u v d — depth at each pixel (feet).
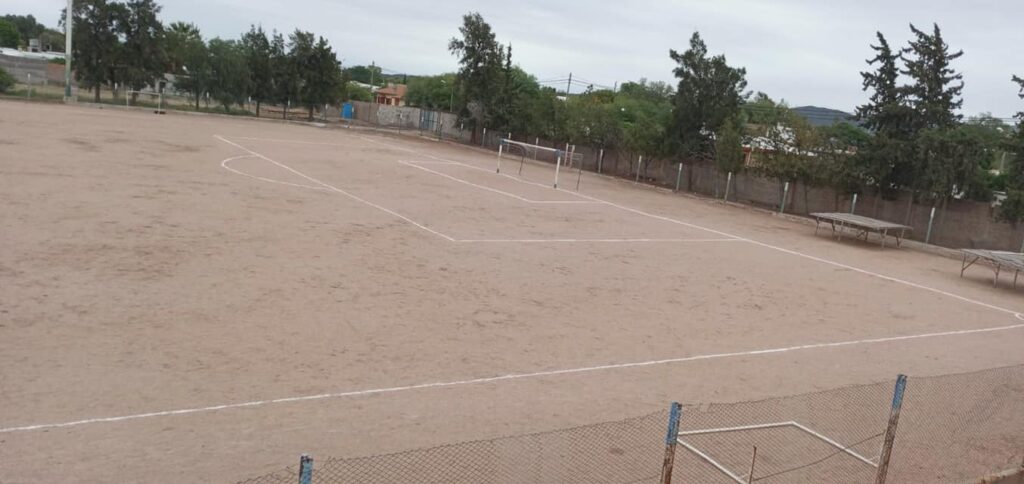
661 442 26.76
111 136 110.63
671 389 33.24
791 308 51.90
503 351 36.22
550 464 24.09
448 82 287.07
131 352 31.09
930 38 98.37
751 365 38.04
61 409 25.21
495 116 182.50
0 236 47.50
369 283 46.24
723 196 127.54
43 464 21.44
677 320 45.39
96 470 21.40
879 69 101.76
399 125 227.40
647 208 102.37
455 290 46.88
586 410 29.76
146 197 66.28
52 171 73.72
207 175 83.92
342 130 192.95
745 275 61.87
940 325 51.42
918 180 96.48
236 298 40.22
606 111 156.35
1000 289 68.69
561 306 45.85
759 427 25.31
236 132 146.30
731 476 22.61
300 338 34.96
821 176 106.63
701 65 131.64
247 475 21.79
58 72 223.30
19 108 140.15
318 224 63.26
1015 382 38.73
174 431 24.43
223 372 29.94
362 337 36.06
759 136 120.88
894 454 28.02
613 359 36.76
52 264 42.86
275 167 98.32
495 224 73.72
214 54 194.70
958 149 91.45
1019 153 87.15
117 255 46.34
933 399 34.83
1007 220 87.45
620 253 65.77
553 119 169.89
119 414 25.29
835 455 27.12
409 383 30.86
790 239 87.66
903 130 99.91
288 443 24.30
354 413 27.30
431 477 22.17
